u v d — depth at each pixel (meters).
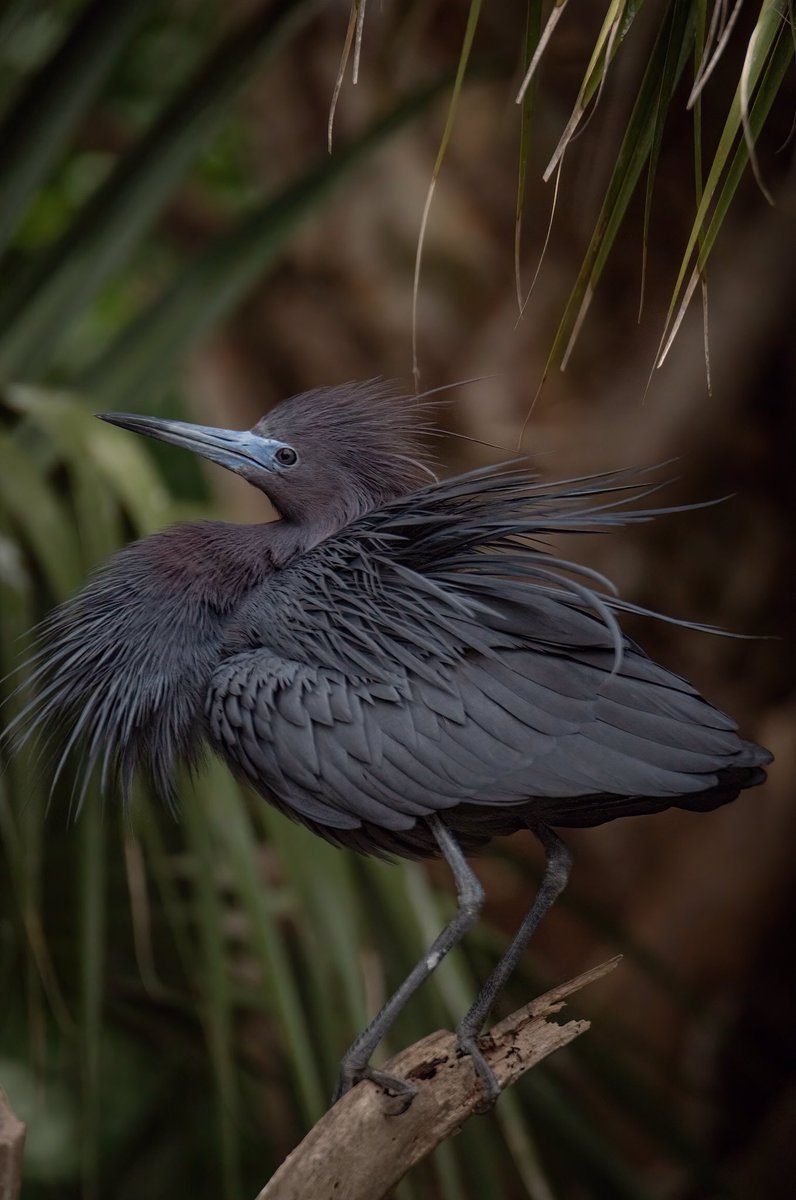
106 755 6.90
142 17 9.77
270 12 9.71
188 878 8.75
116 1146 11.80
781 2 4.73
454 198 12.65
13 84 10.96
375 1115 5.33
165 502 8.40
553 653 6.11
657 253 12.38
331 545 6.74
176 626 6.84
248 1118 10.48
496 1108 8.31
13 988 9.23
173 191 9.92
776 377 12.49
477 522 6.48
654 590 12.80
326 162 9.96
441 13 12.64
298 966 8.34
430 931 7.76
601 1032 11.17
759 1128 12.81
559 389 12.53
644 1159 12.08
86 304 9.86
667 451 12.41
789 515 12.78
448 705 6.03
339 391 7.42
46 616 8.02
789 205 11.98
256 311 12.94
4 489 7.87
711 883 12.62
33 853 7.11
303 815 6.37
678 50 5.12
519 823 6.39
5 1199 4.39
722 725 6.01
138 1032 9.95
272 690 6.27
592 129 7.93
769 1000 12.89
